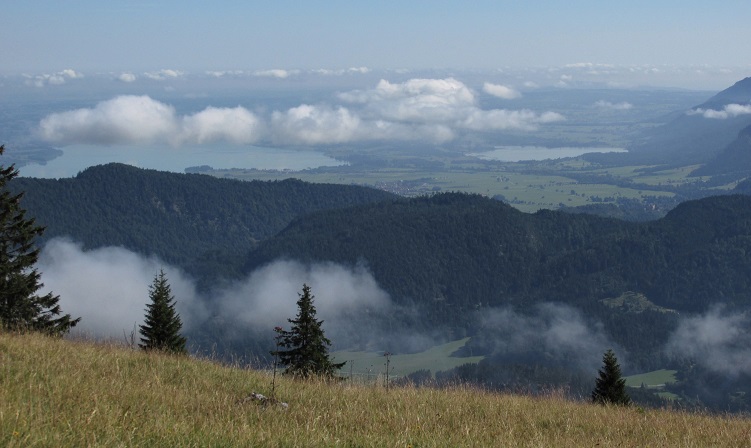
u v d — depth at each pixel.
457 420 10.92
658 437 11.19
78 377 10.71
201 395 10.73
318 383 13.72
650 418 13.43
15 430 6.93
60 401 8.81
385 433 9.38
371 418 10.38
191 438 7.67
